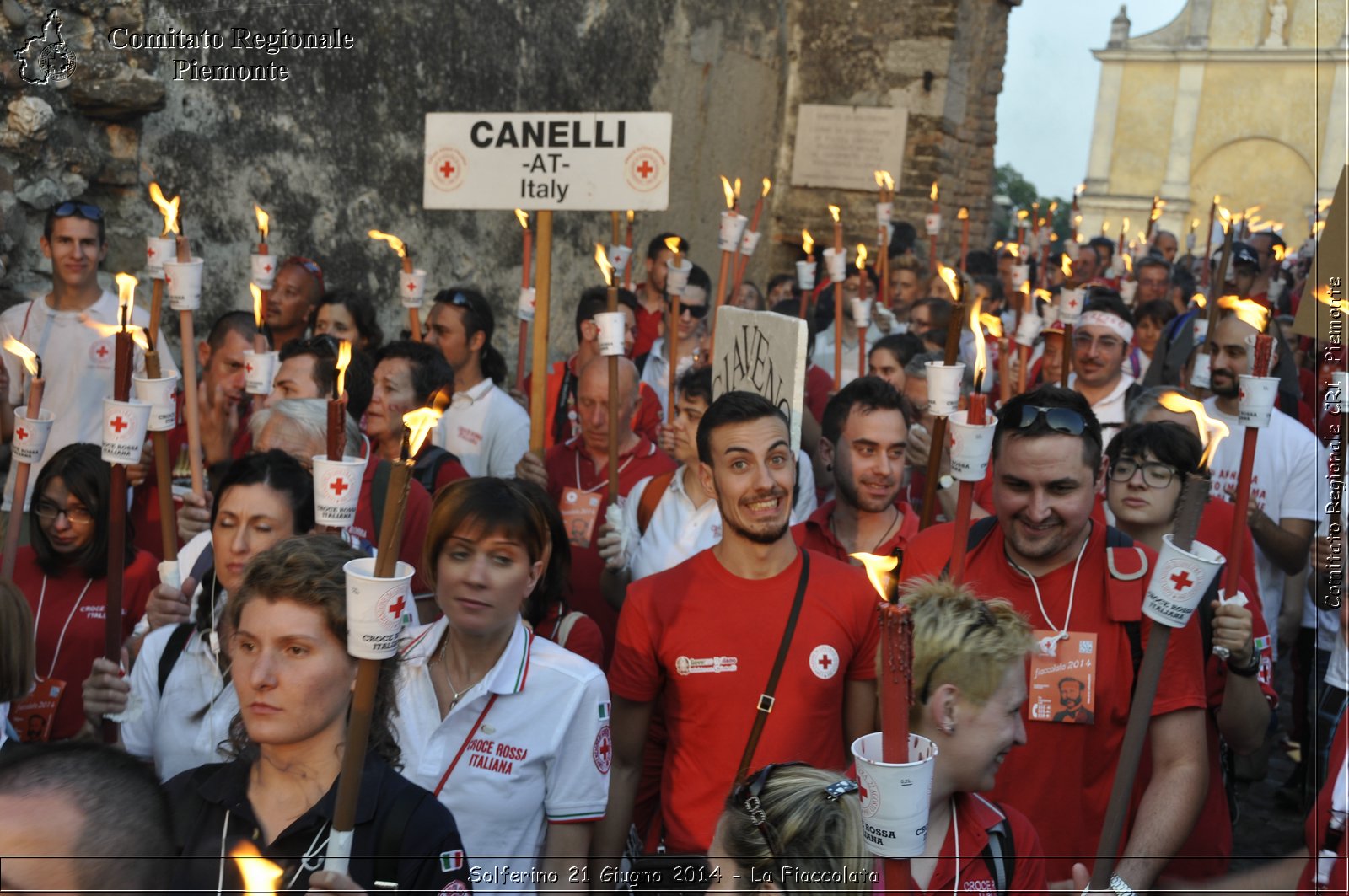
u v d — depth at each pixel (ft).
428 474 13.85
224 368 13.98
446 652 8.40
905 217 42.70
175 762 8.14
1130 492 11.10
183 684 8.25
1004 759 8.86
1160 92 101.55
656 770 9.66
